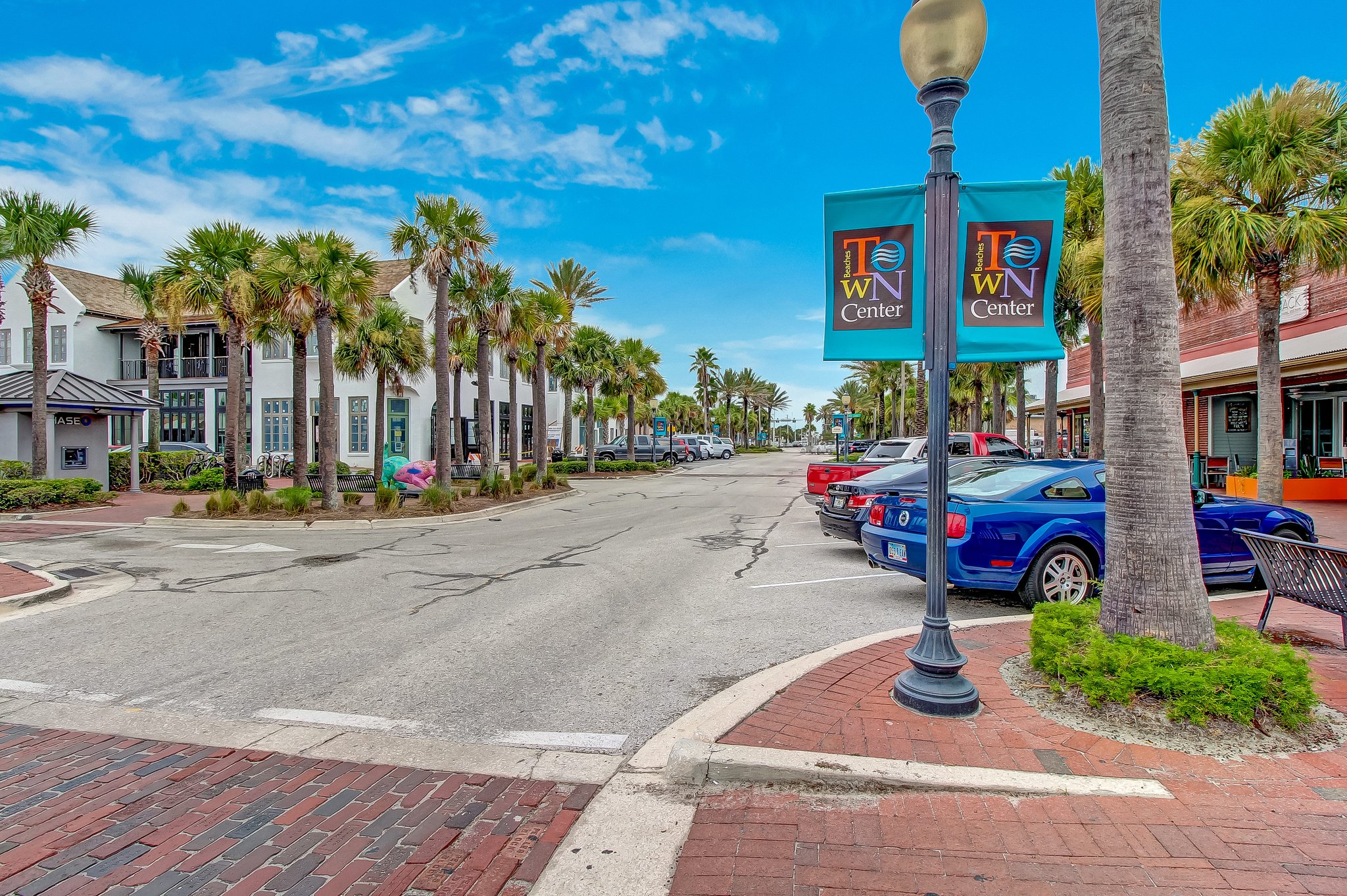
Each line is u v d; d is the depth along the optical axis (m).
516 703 4.67
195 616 7.04
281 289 16.09
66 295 34.97
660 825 3.15
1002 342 4.30
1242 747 3.59
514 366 24.94
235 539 12.64
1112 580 4.34
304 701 4.74
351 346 23.53
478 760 3.85
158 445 27.27
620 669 5.33
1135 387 4.28
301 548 11.55
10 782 3.61
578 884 2.74
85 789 3.54
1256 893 2.52
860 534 8.62
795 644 5.89
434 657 5.64
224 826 3.18
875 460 14.69
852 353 4.46
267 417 34.19
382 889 2.73
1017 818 3.07
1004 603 7.22
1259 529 7.27
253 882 2.77
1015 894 2.56
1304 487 16.20
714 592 7.93
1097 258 13.64
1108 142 4.34
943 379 4.14
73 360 34.84
